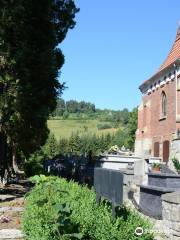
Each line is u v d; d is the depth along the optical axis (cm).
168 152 3341
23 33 1908
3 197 1775
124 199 1513
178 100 3206
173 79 3297
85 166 2891
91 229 748
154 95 3762
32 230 844
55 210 784
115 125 19762
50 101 2319
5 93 1903
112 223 752
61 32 2670
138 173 1636
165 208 1050
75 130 19438
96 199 892
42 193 1037
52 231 766
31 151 3038
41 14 2038
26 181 2886
